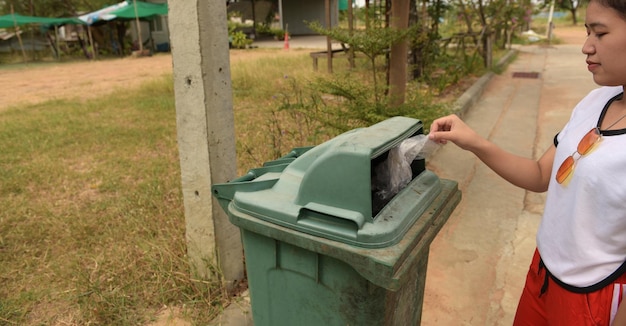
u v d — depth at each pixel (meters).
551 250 1.42
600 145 1.23
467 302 2.88
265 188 1.62
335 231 1.37
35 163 5.42
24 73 17.02
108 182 4.78
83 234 3.64
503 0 13.27
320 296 1.55
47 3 30.09
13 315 2.74
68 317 2.71
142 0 27.48
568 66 14.24
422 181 1.68
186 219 2.79
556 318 1.42
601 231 1.23
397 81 5.28
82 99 10.12
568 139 1.40
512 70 13.70
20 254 3.41
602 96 1.37
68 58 24.48
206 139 2.51
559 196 1.37
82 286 2.89
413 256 1.36
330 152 1.39
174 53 2.45
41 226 3.78
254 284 1.71
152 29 27.73
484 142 1.63
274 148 4.73
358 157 1.34
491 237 3.67
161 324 2.60
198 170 2.60
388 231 1.34
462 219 3.98
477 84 9.87
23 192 4.57
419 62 9.40
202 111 2.46
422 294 1.92
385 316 1.55
